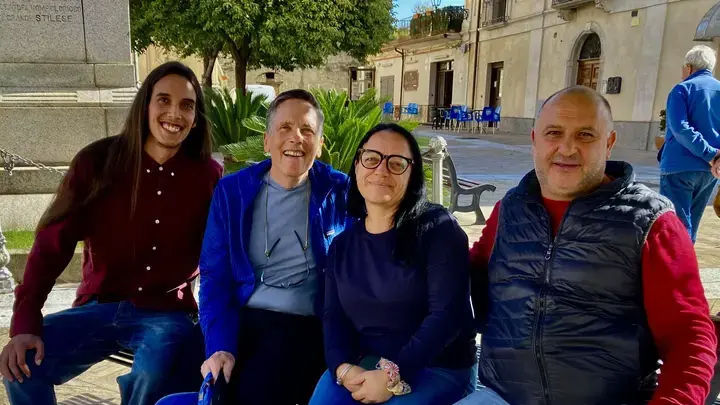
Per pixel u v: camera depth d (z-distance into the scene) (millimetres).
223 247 2297
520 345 1810
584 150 1752
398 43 28609
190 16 12586
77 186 2289
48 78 4953
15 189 4723
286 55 13445
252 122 5117
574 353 1738
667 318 1632
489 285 1971
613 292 1707
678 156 4066
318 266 2328
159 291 2398
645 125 15547
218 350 2102
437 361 2047
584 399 1745
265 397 2076
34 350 2139
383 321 1995
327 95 5492
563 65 18953
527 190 1929
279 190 2334
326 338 2072
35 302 2207
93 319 2301
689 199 4145
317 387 2012
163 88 2287
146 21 12719
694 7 13930
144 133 2326
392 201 1984
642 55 15562
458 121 23750
